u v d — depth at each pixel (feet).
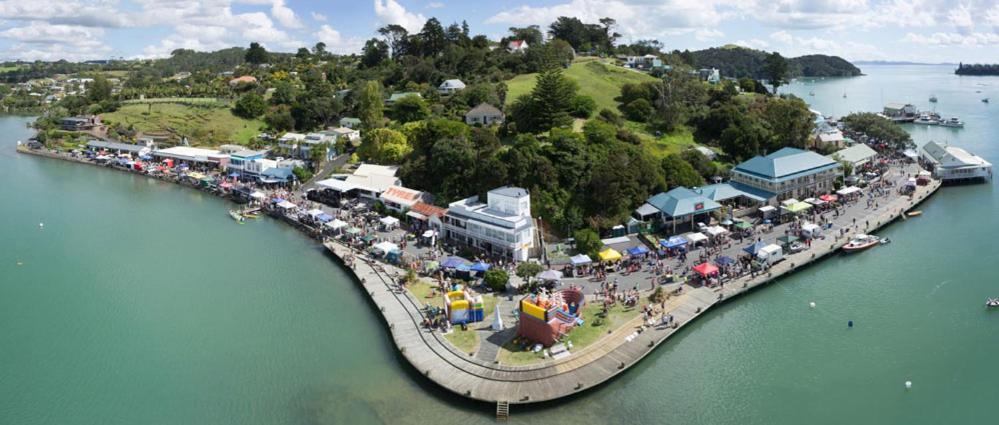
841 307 284.61
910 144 612.29
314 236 406.62
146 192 546.26
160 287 329.52
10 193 539.70
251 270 351.67
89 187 564.30
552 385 220.43
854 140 628.28
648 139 532.32
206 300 311.06
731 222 375.04
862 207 417.49
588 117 561.84
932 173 502.79
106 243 404.98
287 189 512.22
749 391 222.89
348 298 310.04
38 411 221.05
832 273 322.96
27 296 321.11
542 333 244.01
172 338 271.90
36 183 577.84
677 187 402.11
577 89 603.26
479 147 433.07
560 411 212.02
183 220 457.68
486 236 346.13
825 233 370.32
